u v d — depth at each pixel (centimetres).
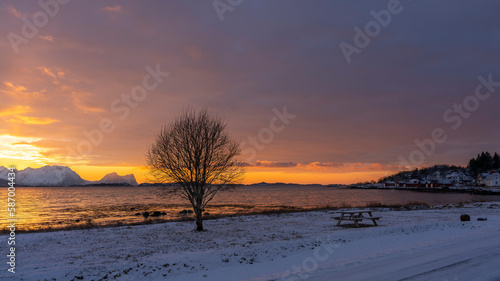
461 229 1905
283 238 1667
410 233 1773
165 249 1413
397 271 959
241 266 1104
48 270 1033
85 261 1178
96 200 8631
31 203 7219
